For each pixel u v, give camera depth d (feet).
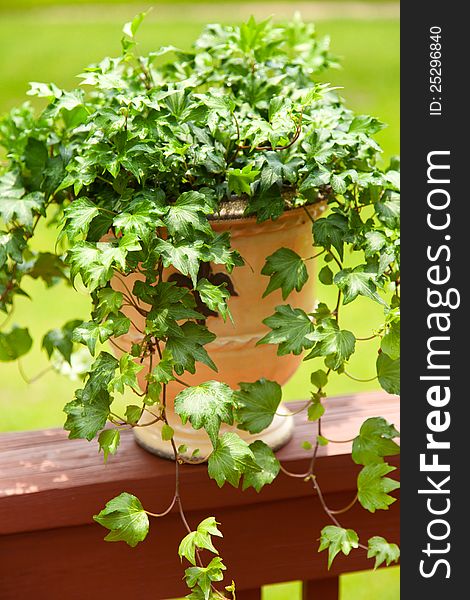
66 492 3.72
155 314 3.27
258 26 4.01
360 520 4.14
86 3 39.01
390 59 25.79
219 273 3.57
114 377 3.26
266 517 4.00
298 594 7.84
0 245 3.74
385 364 3.60
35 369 10.85
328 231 3.50
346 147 3.62
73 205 3.33
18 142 4.06
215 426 3.19
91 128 3.54
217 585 4.05
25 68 25.85
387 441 3.59
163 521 3.88
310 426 4.23
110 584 3.93
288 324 3.50
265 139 3.39
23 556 3.81
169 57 16.01
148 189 3.41
